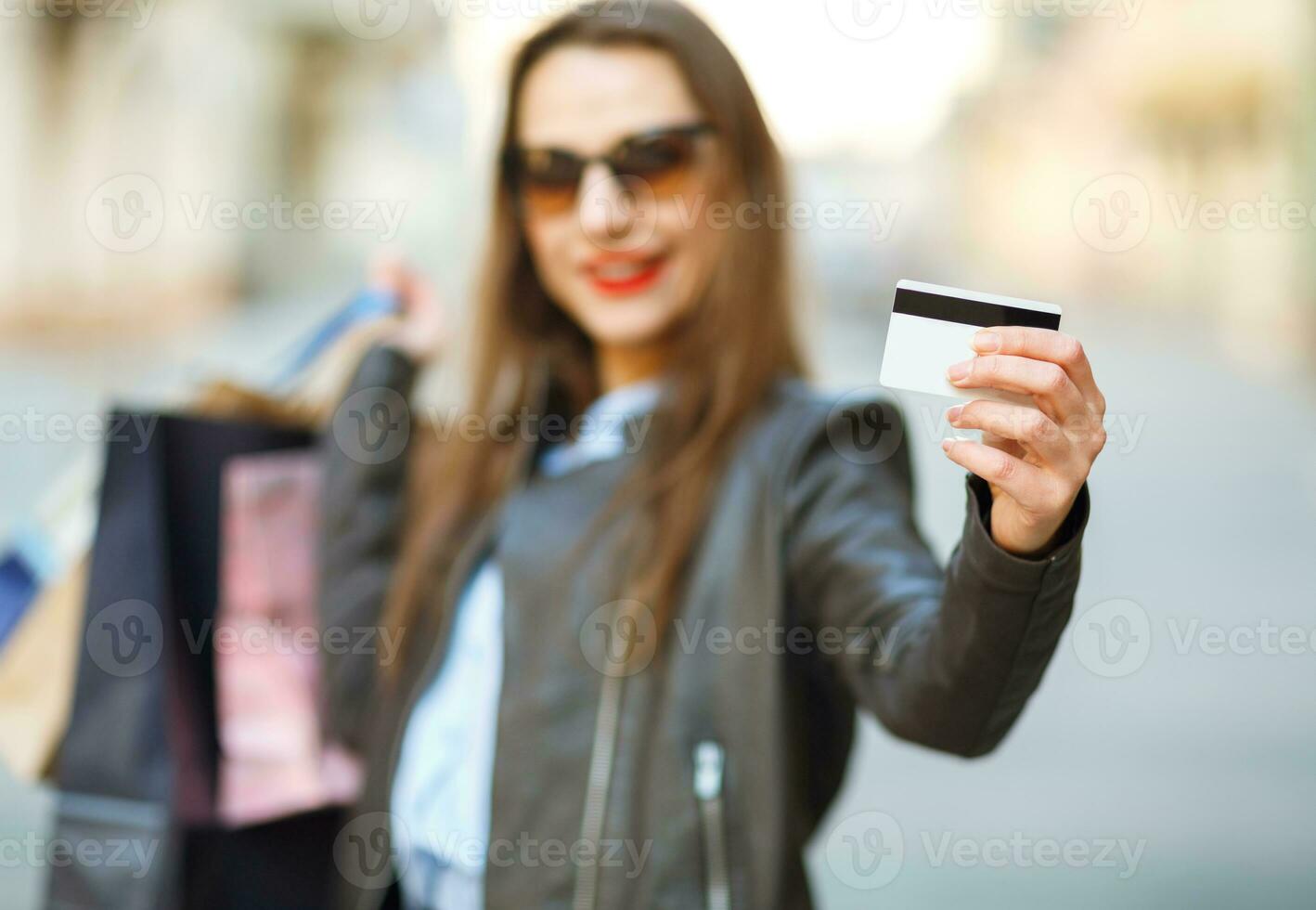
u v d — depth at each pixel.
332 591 1.77
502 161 1.67
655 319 1.56
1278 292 20.16
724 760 1.34
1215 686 4.75
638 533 1.44
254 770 1.78
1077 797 3.72
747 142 1.56
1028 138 29.17
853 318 18.97
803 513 1.37
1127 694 4.70
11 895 2.93
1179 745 4.16
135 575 1.73
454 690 1.54
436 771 1.52
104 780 1.70
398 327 1.92
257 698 1.80
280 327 17.50
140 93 16.44
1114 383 15.98
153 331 16.34
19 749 1.75
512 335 1.71
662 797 1.34
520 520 1.54
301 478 1.88
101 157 15.88
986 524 1.08
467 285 1.77
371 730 1.71
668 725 1.36
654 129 1.54
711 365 1.48
